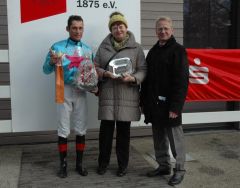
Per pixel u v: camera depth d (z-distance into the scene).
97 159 4.72
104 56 3.95
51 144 5.47
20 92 4.40
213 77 4.80
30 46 4.35
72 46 4.02
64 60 3.93
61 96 3.96
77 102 4.07
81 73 3.83
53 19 4.36
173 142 3.87
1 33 5.23
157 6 5.66
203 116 5.00
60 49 3.95
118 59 3.86
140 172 4.27
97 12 4.46
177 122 3.75
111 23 3.88
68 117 4.07
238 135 5.88
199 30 6.09
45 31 4.36
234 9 6.04
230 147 5.24
